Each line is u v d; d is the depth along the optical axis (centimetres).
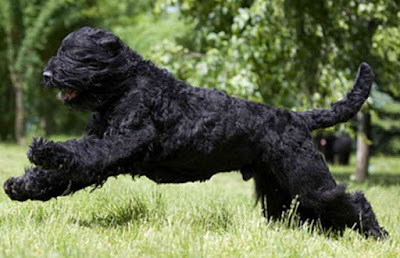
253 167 508
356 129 1644
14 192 423
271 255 413
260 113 483
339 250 457
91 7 2367
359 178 1501
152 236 429
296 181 492
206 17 1275
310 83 1165
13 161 1323
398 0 1145
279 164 488
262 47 1114
